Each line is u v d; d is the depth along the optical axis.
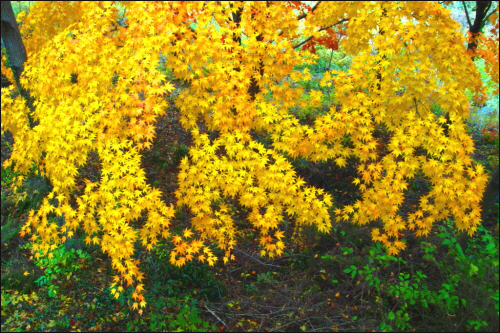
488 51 5.58
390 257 5.24
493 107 10.29
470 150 5.35
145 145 4.94
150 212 5.19
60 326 4.69
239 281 5.79
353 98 5.47
